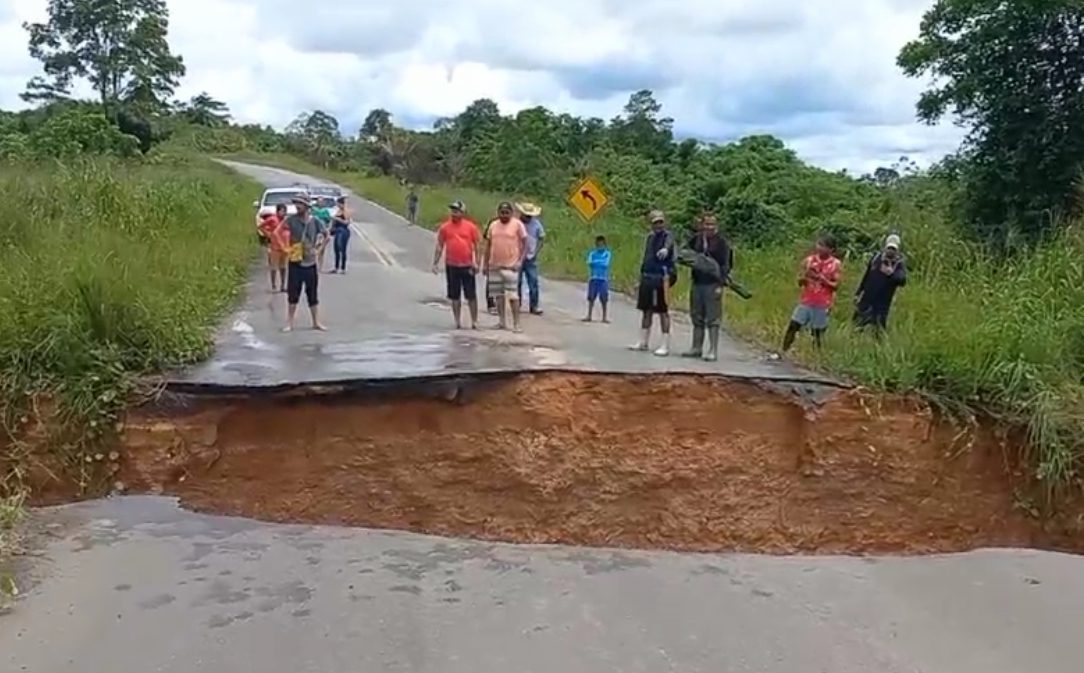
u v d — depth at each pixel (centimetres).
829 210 3058
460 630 757
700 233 1278
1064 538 1095
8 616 738
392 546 961
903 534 1100
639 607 833
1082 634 816
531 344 1361
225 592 805
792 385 1124
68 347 1083
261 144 9538
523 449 1097
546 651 727
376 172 7256
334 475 1070
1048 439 1088
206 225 2464
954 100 2405
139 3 6569
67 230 1644
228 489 1057
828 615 839
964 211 2441
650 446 1109
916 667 739
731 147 3634
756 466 1111
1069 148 2262
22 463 1036
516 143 5231
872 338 1241
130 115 6294
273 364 1177
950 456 1113
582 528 1084
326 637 728
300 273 1435
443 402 1098
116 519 966
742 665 724
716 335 1267
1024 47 2298
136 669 662
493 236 1498
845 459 1105
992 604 882
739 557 1016
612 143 4978
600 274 1645
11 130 5150
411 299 1841
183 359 1158
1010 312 1288
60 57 6412
